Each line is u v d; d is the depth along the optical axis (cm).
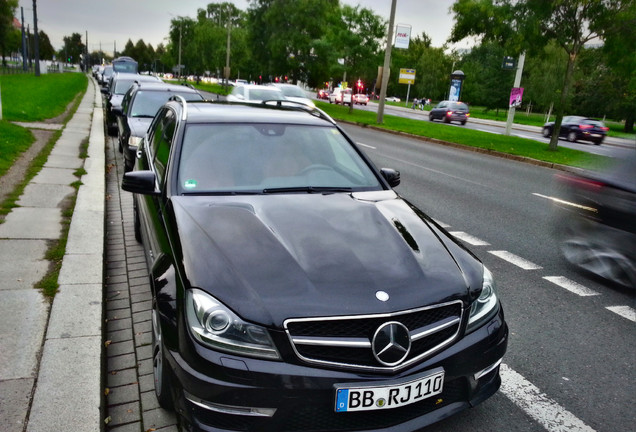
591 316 464
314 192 360
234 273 251
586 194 565
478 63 9244
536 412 316
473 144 2039
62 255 499
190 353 237
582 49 1991
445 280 268
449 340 257
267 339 234
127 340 382
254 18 5756
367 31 3828
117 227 659
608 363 380
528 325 441
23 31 6931
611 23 1720
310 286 248
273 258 264
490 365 274
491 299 283
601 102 6328
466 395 271
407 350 243
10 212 644
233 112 430
